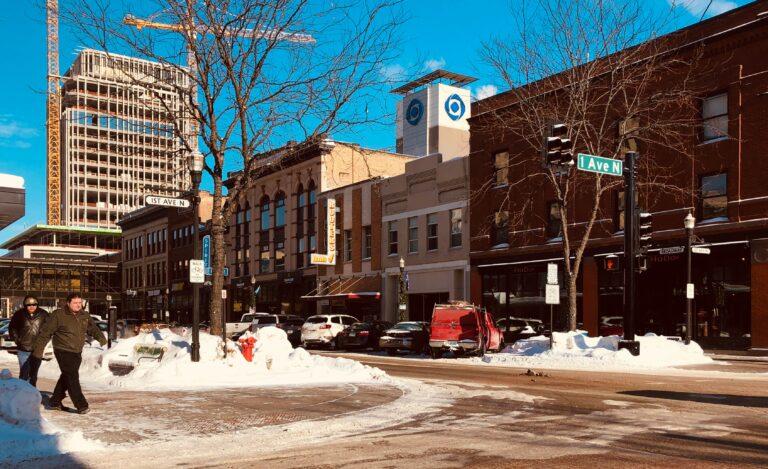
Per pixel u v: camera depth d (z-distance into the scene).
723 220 26.27
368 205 44.41
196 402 11.30
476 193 35.50
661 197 28.53
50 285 85.19
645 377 16.73
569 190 31.91
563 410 10.49
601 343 22.78
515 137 34.53
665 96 27.00
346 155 49.31
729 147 26.19
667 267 28.31
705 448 7.45
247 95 18.44
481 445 7.68
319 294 47.84
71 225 129.00
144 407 10.67
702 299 27.03
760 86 25.41
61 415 9.83
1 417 8.16
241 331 40.16
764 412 10.18
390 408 10.66
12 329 12.02
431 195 39.66
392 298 42.50
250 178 19.31
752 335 24.98
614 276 29.91
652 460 6.85
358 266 45.00
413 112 55.44
